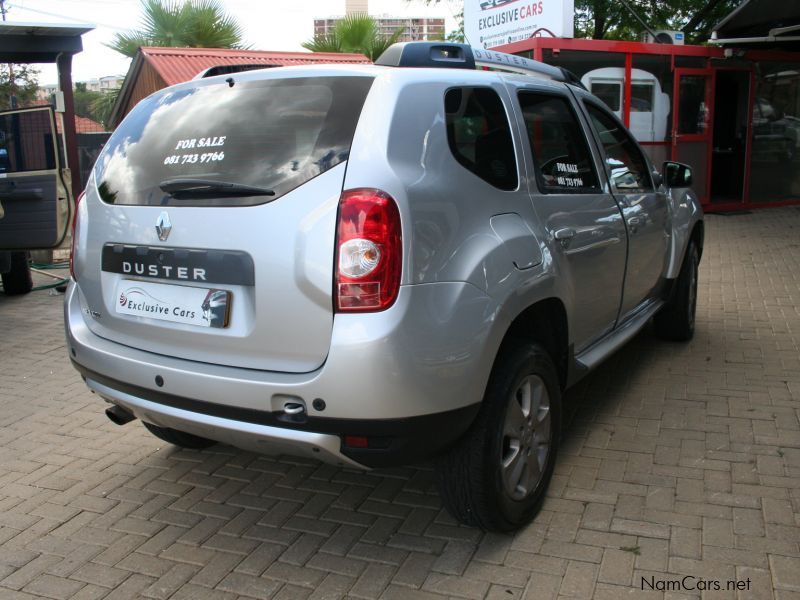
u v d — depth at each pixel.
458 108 2.91
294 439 2.53
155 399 2.84
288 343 2.54
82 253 3.15
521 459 3.03
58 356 6.00
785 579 2.71
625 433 4.04
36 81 20.80
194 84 3.13
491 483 2.84
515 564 2.88
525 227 3.02
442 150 2.74
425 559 2.95
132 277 2.93
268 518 3.34
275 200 2.57
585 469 3.63
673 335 5.58
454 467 2.82
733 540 2.96
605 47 10.66
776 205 13.16
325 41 19.56
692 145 12.02
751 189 12.94
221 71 3.32
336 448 2.51
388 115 2.62
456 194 2.71
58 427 4.50
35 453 4.12
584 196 3.65
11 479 3.80
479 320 2.63
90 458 4.04
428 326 2.48
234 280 2.63
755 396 4.50
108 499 3.56
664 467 3.62
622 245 4.01
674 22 17.97
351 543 3.10
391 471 3.74
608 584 2.72
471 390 2.62
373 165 2.50
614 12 17.28
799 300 6.85
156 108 3.16
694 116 11.93
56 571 2.98
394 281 2.43
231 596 2.78
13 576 2.95
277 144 2.68
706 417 4.21
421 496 3.47
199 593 2.81
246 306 2.62
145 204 2.89
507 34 11.54
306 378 2.49
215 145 2.81
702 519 3.13
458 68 3.14
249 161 2.69
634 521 3.14
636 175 4.55
